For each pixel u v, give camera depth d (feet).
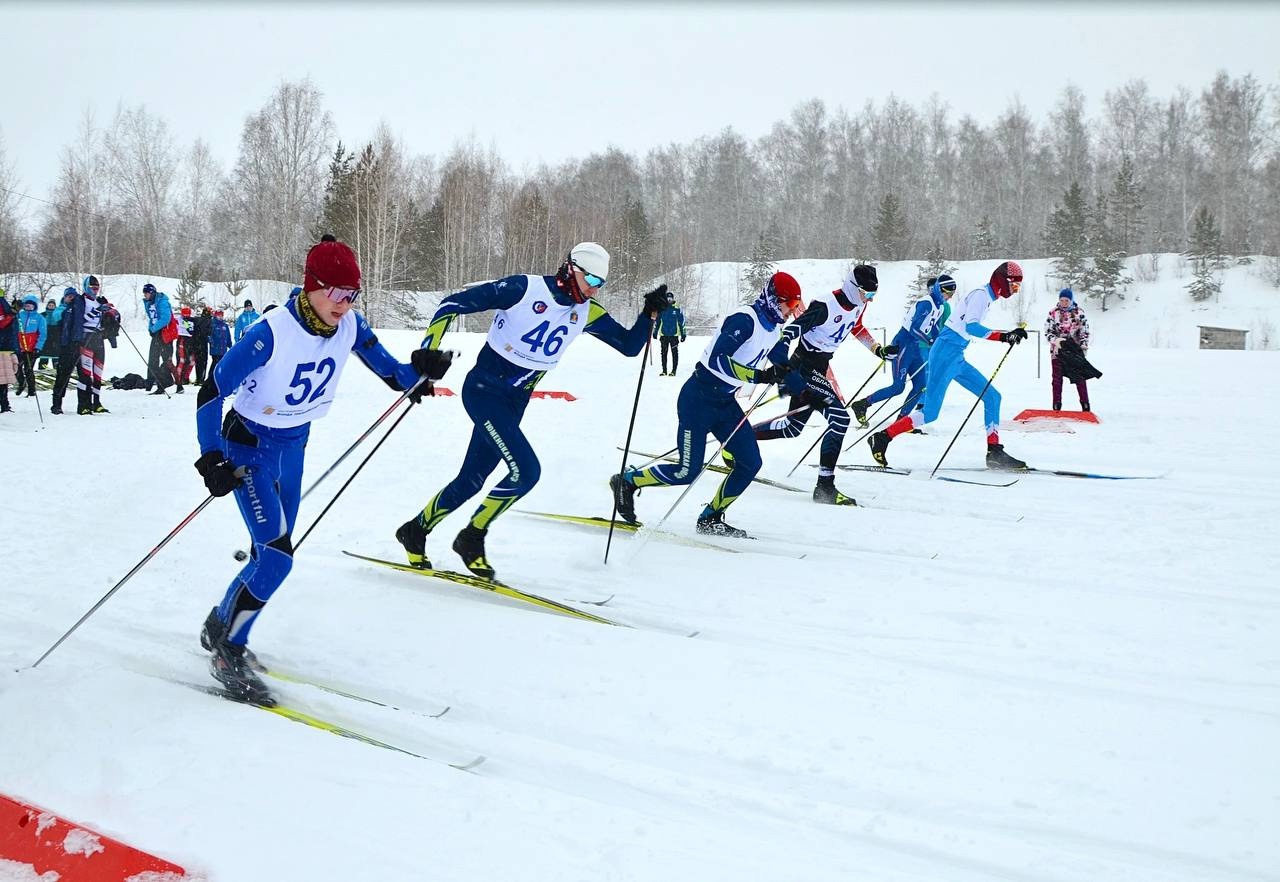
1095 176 217.36
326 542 15.79
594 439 27.09
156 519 17.30
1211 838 7.26
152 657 10.64
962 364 22.53
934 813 7.68
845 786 8.11
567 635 11.60
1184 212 186.80
